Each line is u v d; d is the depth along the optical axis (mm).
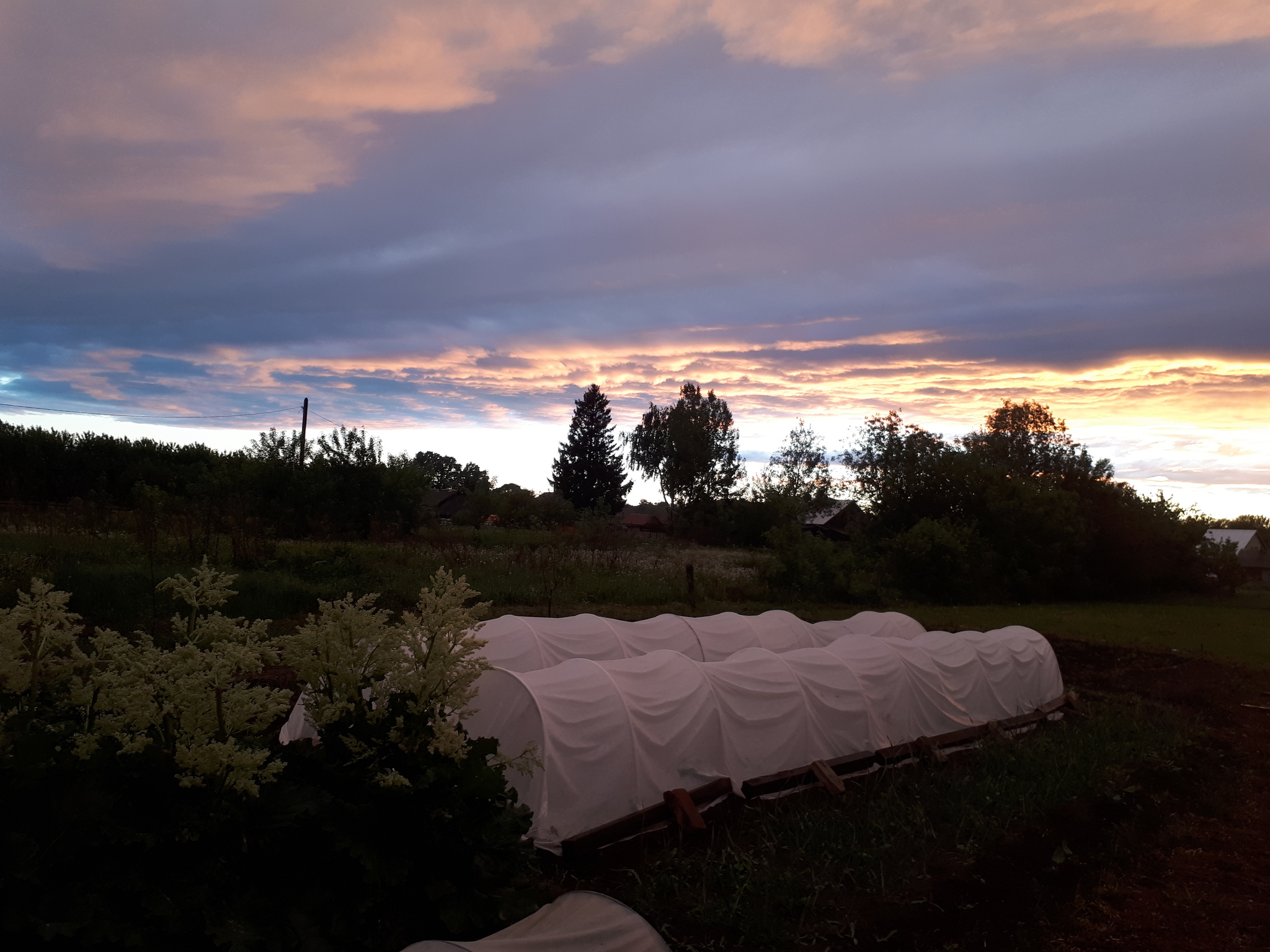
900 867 5801
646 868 5648
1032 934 5059
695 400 65750
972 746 9406
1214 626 23141
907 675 9258
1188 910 5520
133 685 3561
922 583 27812
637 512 91375
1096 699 12805
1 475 28562
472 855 3984
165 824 3203
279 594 13906
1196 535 37562
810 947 4746
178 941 3100
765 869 5582
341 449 31844
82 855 3051
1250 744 10516
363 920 3533
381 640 4145
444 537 28484
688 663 7730
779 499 45844
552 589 18125
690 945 4699
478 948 3328
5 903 2838
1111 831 6840
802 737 7848
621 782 6316
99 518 17109
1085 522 33438
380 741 4031
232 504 17766
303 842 3641
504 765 4191
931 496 31781
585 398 80000
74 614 3844
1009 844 6441
